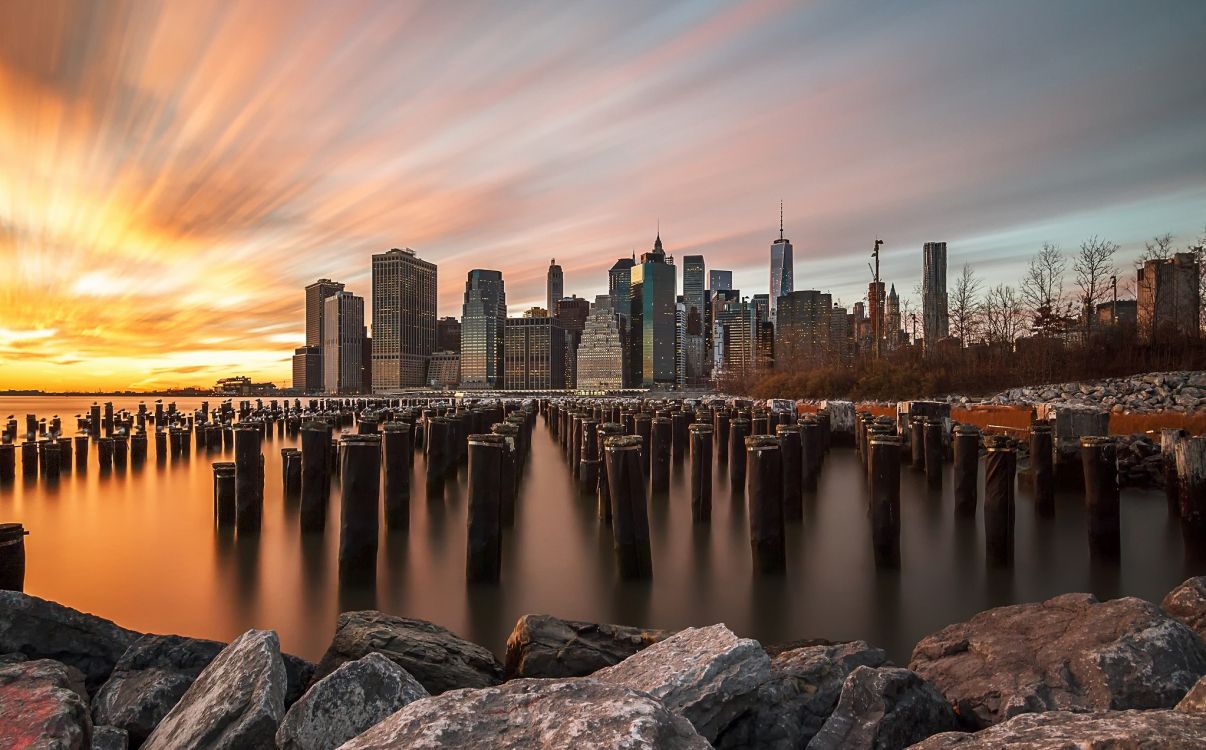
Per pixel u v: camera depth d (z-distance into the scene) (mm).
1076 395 33812
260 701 4711
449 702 3639
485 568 12891
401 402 115375
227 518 17953
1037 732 3520
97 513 22250
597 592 12609
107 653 6879
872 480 13539
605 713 3330
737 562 14516
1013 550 14109
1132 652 5234
